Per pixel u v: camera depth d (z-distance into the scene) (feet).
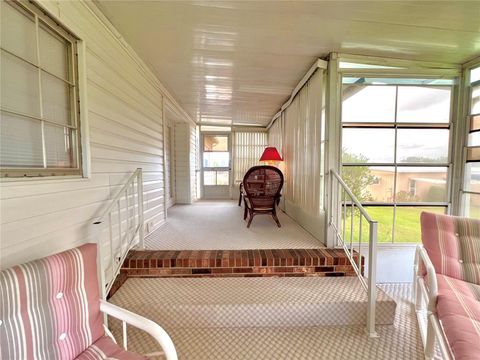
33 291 2.98
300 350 4.98
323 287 6.31
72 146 5.02
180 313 5.56
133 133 7.89
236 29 6.36
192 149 18.57
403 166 8.56
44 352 3.04
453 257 5.68
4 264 3.48
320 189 8.50
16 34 3.74
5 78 3.59
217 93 12.20
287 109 13.51
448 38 6.69
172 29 6.40
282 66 8.79
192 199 18.44
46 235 4.20
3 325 2.71
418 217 8.72
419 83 8.40
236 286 6.35
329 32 6.47
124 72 7.15
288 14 5.63
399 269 8.23
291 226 10.75
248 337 5.35
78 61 5.08
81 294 3.54
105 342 3.65
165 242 8.34
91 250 3.82
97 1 5.27
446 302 4.40
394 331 5.54
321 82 8.14
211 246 7.90
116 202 6.45
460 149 8.46
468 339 3.54
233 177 20.83
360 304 5.71
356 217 8.48
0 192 3.42
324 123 8.27
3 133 3.57
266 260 6.81
